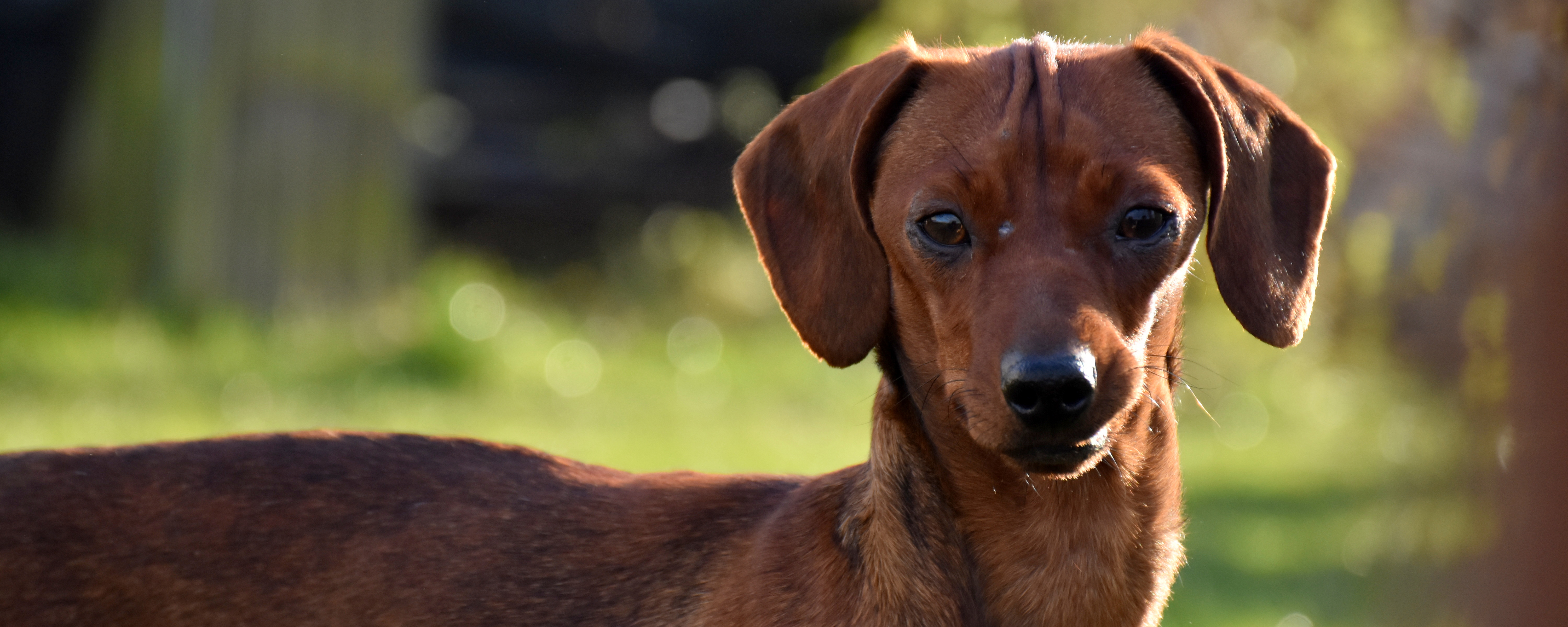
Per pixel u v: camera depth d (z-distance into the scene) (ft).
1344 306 39.06
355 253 61.05
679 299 76.43
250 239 58.70
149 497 14.96
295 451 15.55
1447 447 13.83
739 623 14.32
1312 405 50.60
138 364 46.37
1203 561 31.91
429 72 87.40
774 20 93.66
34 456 15.23
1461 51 29.35
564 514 15.52
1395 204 32.96
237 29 58.59
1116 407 12.36
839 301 14.43
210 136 58.34
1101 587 13.97
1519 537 7.90
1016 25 48.91
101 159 66.03
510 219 88.53
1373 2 39.65
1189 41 45.39
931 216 13.37
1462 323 14.03
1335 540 33.09
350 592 14.76
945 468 14.07
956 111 13.73
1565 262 7.86
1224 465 44.19
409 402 46.19
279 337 53.36
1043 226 12.99
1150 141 13.39
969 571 14.07
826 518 14.51
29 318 50.34
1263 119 14.39
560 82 92.38
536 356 55.11
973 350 12.83
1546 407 7.74
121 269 60.85
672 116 94.53
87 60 75.97
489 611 14.89
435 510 15.35
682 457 39.73
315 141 59.82
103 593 14.48
